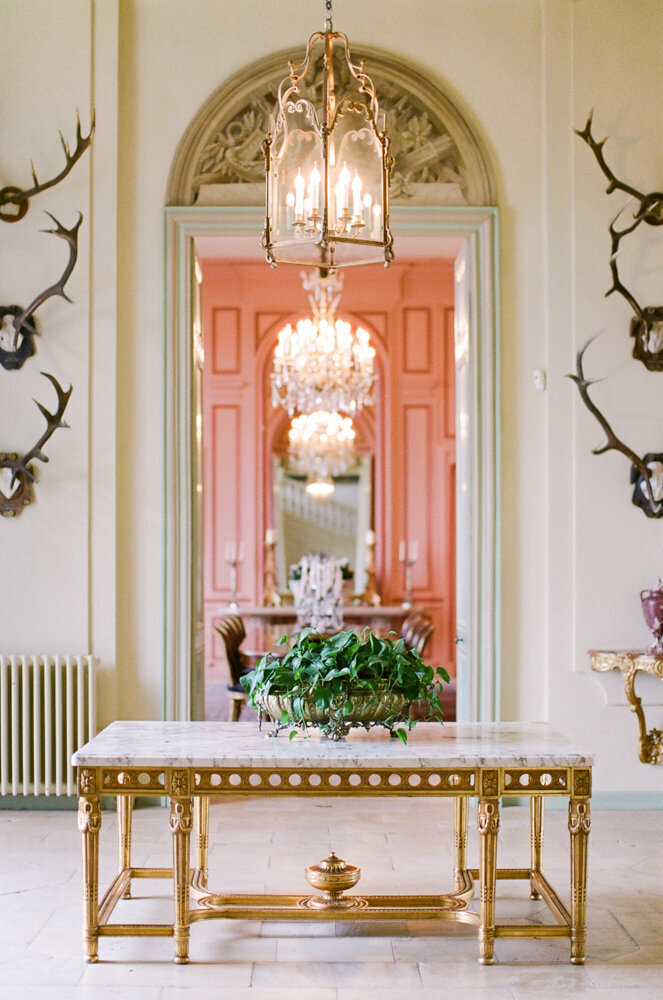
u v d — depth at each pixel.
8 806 5.67
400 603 10.31
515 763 3.46
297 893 4.00
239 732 3.88
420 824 5.32
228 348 10.37
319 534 10.38
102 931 3.54
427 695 3.68
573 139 5.86
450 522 10.33
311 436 9.70
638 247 5.84
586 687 5.77
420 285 10.34
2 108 5.79
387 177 3.59
